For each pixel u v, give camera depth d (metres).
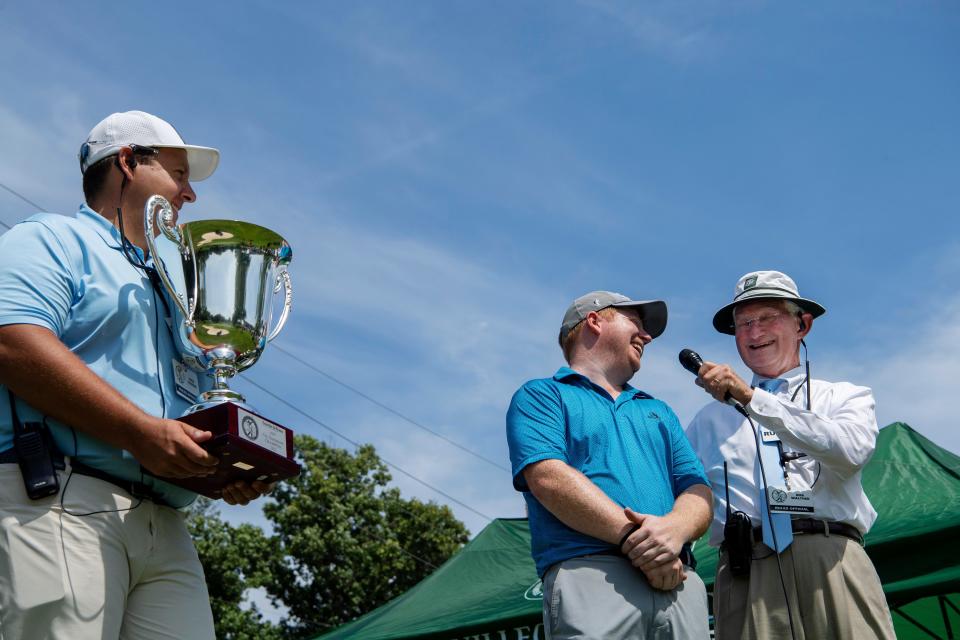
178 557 2.69
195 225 2.94
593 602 2.93
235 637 16.44
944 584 4.55
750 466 3.72
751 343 4.02
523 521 7.13
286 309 3.13
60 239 2.61
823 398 3.83
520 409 3.29
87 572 2.41
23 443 2.41
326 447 19.09
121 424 2.37
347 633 6.49
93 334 2.60
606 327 3.58
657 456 3.30
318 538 17.59
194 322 2.85
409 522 18.50
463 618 5.91
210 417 2.52
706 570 5.32
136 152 2.88
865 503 3.65
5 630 2.34
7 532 2.37
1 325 2.38
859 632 3.34
